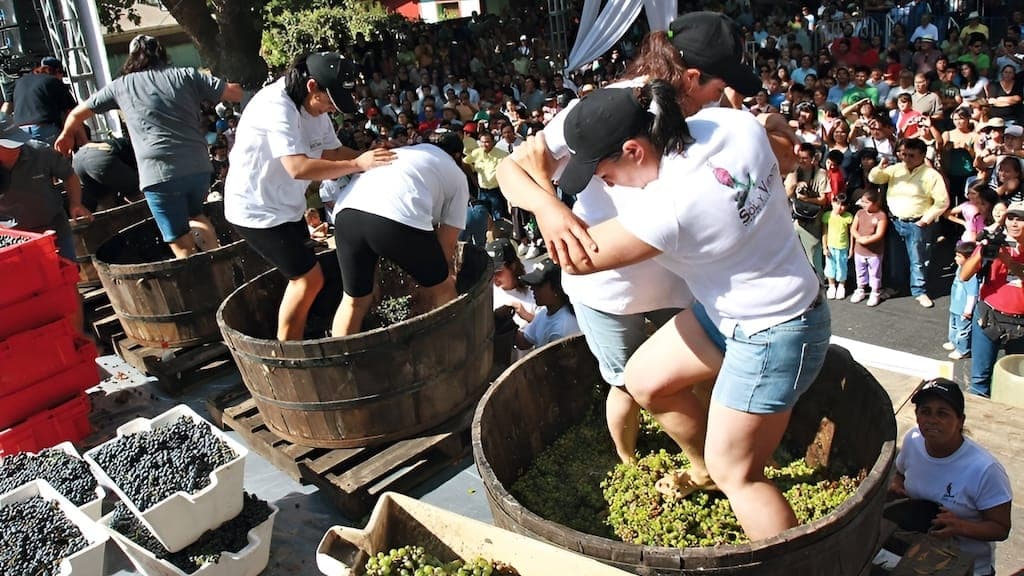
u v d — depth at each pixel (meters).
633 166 2.21
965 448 3.37
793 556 2.20
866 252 8.46
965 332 7.15
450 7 35.44
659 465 3.29
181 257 5.56
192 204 5.77
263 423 4.39
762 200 2.18
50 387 4.53
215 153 12.49
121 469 3.42
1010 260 5.86
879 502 2.41
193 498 3.25
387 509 2.50
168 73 5.39
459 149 7.18
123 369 5.51
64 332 4.52
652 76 2.59
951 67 12.40
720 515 2.95
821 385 3.29
